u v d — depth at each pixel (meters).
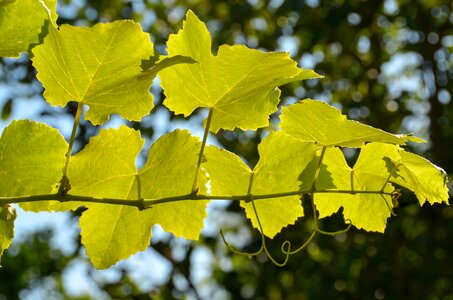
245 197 0.79
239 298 3.06
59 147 0.75
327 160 0.82
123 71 0.74
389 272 2.79
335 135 0.78
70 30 0.72
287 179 0.81
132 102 0.76
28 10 0.72
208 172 0.80
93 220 0.80
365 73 3.15
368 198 0.83
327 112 0.77
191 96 0.78
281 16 2.99
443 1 3.24
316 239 2.85
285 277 3.04
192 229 0.81
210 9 3.18
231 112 0.78
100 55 0.73
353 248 2.86
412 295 2.82
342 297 2.85
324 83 3.16
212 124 0.78
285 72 0.76
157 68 0.73
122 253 0.82
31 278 3.29
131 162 0.78
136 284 2.88
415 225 2.88
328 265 2.92
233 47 0.75
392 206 0.83
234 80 0.76
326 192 0.81
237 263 3.26
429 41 3.19
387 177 0.82
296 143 0.80
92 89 0.74
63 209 0.79
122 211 0.80
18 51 0.73
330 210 0.84
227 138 2.83
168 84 0.78
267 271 2.96
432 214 2.81
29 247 3.29
